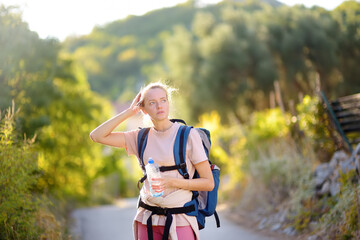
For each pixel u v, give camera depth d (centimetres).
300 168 814
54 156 1294
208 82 2198
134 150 341
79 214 1174
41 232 584
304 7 1953
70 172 1606
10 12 896
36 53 1021
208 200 338
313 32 1827
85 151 1597
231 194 1194
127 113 337
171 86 365
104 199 2031
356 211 535
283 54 1950
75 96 1498
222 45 2156
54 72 1208
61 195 1221
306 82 1912
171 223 314
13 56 866
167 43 2528
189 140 323
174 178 314
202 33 2406
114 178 2650
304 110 871
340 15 1719
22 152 559
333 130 826
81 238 778
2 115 658
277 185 882
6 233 513
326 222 600
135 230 338
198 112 2270
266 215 833
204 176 322
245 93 2141
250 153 1098
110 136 340
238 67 2123
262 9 2212
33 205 582
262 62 2045
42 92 1047
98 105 1600
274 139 1045
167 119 331
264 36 2084
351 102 832
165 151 321
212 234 770
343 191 610
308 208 702
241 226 820
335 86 1778
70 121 1441
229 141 1375
